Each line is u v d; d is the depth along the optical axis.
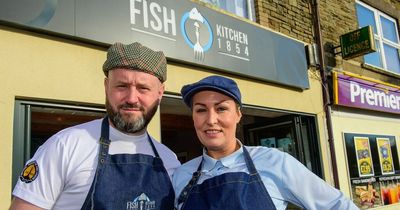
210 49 4.16
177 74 3.89
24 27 2.81
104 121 1.83
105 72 1.83
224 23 4.42
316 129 5.49
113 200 1.62
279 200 1.67
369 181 6.01
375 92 6.48
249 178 1.70
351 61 6.46
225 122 1.81
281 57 5.11
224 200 1.64
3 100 2.67
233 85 1.85
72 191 1.58
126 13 3.43
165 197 1.80
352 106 5.93
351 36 5.91
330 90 5.82
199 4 4.19
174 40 3.80
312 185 1.66
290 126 5.39
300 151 5.21
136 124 1.77
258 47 4.80
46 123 3.25
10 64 2.75
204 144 1.84
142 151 1.87
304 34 5.73
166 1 3.81
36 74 2.87
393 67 7.66
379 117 6.66
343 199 1.65
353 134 6.00
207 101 1.82
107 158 1.69
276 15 5.34
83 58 3.18
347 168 5.70
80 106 3.16
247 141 5.84
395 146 6.80
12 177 2.68
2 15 2.67
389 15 7.90
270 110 4.93
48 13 2.91
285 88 5.18
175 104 4.09
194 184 1.79
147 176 1.77
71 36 3.05
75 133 1.69
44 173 1.54
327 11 6.25
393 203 6.34
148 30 3.58
